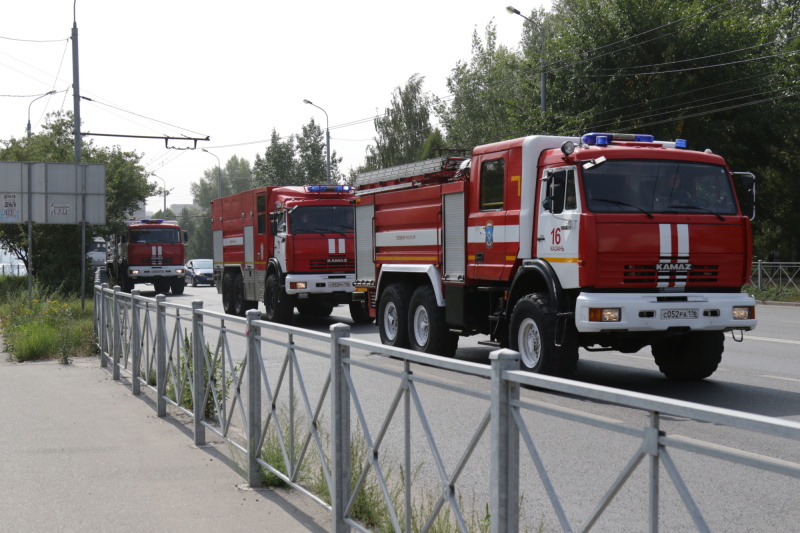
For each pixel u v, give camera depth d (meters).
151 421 7.91
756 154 33.44
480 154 11.17
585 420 2.65
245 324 5.89
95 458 6.38
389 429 3.93
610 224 9.16
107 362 12.01
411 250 13.05
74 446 6.80
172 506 5.11
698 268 9.48
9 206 20.97
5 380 10.68
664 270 9.34
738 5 34.53
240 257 22.66
